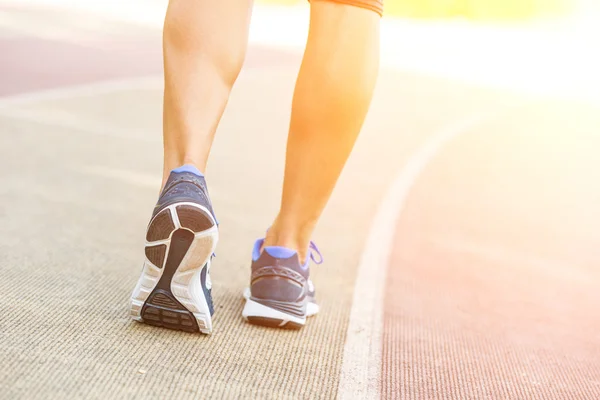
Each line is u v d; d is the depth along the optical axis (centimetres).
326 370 207
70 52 978
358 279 308
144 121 620
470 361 235
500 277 353
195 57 205
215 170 492
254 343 217
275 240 235
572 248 442
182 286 207
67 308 219
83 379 176
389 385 205
